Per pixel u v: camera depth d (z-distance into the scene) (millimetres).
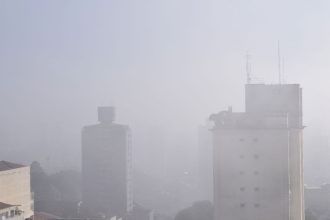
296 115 88312
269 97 87875
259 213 81438
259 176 81812
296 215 88812
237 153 82312
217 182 82562
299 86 88750
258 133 82125
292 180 88375
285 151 81688
